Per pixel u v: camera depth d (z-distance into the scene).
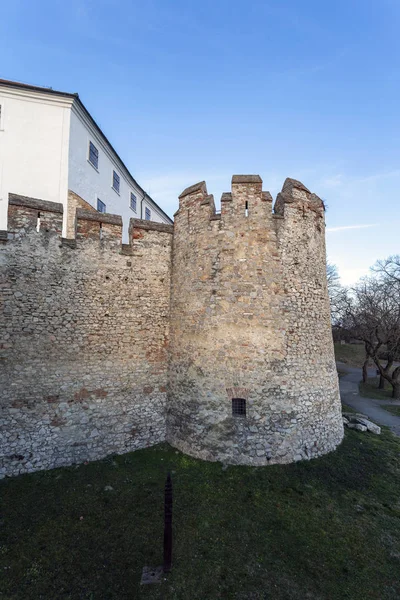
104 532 6.64
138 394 10.48
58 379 9.47
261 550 6.30
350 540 6.67
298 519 7.18
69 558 5.99
